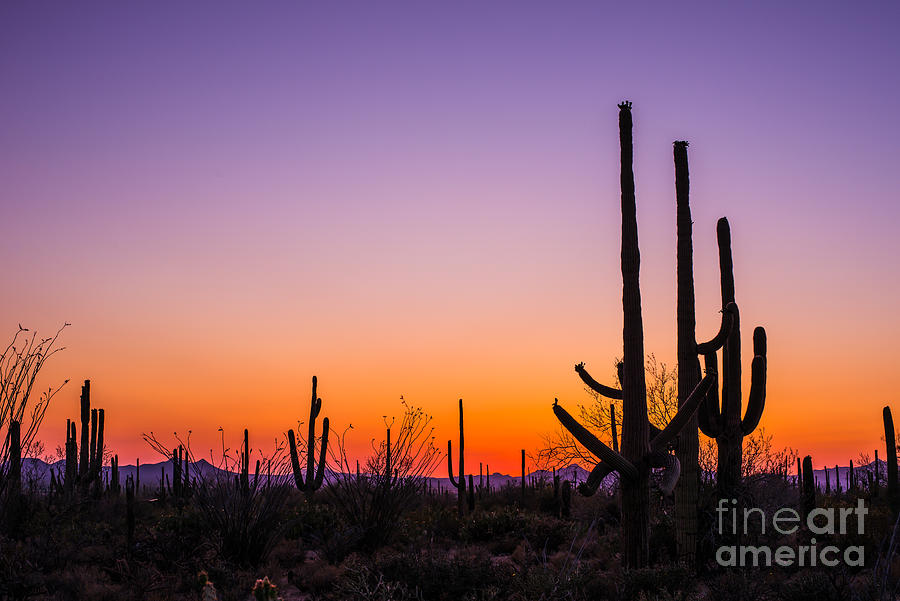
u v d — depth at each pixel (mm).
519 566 15672
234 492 17250
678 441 15922
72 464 25516
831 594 11586
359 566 14109
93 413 28484
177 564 15492
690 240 16391
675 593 12219
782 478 17875
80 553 16703
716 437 16500
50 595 13742
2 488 13266
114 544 17562
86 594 13555
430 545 18812
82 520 21328
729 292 17000
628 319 14062
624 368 13977
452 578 13414
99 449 28219
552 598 11891
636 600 12516
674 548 16719
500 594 12688
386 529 18891
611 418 26422
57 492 24578
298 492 24406
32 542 16812
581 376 15477
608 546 17828
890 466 27625
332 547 17625
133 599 13672
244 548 16672
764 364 16156
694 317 16188
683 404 14633
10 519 17766
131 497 16438
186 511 18719
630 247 14242
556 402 13578
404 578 13609
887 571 9500
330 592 14000
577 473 25594
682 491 15609
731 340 16391
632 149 14594
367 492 19141
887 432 27844
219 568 15219
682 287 16281
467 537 21203
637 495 13531
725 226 17156
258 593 6141
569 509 24781
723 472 16281
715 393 16578
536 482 33625
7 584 13352
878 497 26109
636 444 13648
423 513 23000
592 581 13188
